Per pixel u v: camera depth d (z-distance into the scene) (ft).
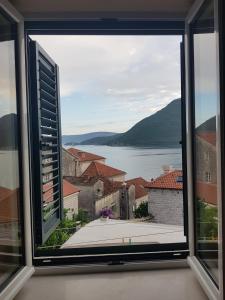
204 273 5.68
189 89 6.58
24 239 6.39
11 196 6.16
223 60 4.35
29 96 6.56
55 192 7.29
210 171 5.65
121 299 5.48
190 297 5.49
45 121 6.99
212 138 5.46
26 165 6.40
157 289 5.82
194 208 6.63
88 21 6.59
